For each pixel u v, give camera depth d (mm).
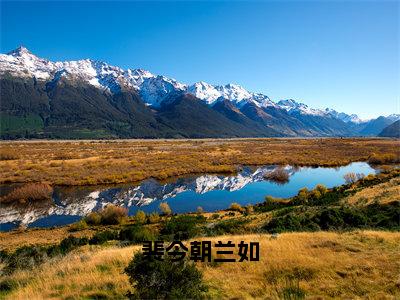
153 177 64188
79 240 24922
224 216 34969
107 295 11477
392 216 23422
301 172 71500
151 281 10039
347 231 20781
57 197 49688
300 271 12930
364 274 12359
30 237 29906
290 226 23625
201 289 10758
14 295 12039
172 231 27516
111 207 35031
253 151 114250
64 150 120438
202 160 84375
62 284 12922
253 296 11258
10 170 68312
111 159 87188
